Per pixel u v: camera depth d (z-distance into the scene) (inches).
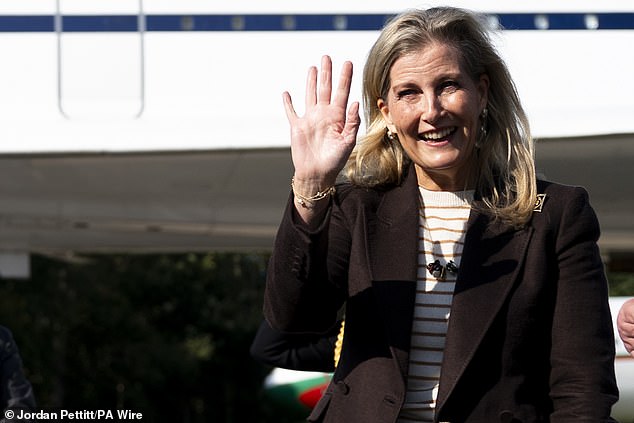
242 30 351.9
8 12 352.2
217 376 1486.2
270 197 418.0
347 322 132.8
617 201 381.1
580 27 348.2
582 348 126.3
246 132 351.6
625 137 347.9
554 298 128.5
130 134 352.8
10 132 352.8
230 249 599.2
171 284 1430.9
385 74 133.4
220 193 411.2
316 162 128.9
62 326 1135.6
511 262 127.6
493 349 125.2
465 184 135.7
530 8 347.6
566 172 362.6
